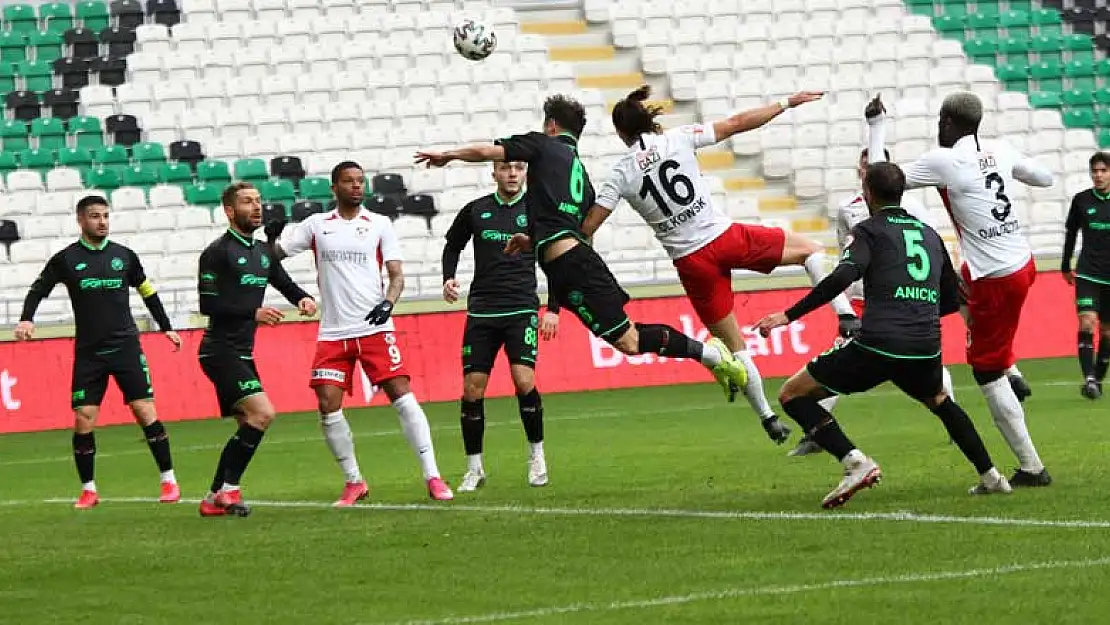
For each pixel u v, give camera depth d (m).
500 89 105.94
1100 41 114.50
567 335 81.69
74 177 97.12
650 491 40.69
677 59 108.31
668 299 83.50
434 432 63.34
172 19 111.88
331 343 41.69
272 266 41.66
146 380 45.12
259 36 109.31
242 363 40.47
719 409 67.31
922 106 104.62
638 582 27.86
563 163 38.22
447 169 98.94
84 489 44.66
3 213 94.38
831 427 34.97
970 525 31.92
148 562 32.81
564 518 36.16
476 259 44.19
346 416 73.44
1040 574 26.77
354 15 111.81
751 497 38.16
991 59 112.81
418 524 36.44
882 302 34.56
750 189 101.19
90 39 109.00
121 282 44.81
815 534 31.83
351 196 41.94
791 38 112.12
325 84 104.88
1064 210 99.56
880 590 26.11
